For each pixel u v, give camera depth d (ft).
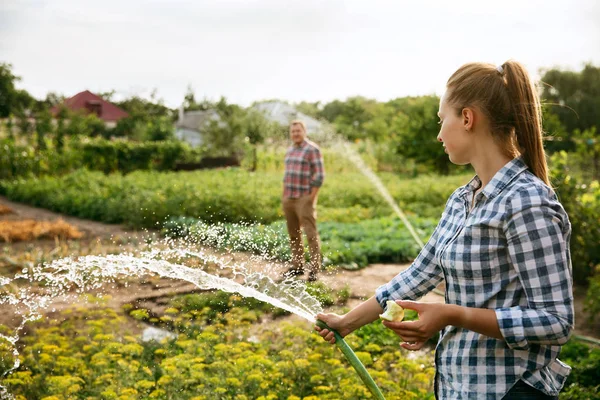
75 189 55.52
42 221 40.65
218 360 14.11
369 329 17.37
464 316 5.53
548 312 5.34
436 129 77.92
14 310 18.20
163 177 68.18
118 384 13.19
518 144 6.04
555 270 5.38
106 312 16.93
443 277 6.88
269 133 112.47
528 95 5.92
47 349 14.15
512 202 5.58
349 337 16.07
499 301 5.69
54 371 13.97
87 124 133.28
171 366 13.38
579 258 26.50
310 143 25.04
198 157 96.48
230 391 13.10
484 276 5.72
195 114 214.48
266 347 15.81
